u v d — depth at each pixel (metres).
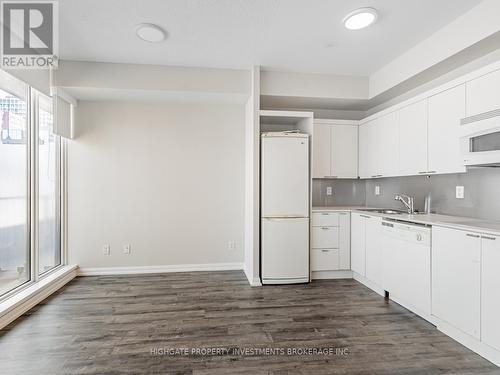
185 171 3.85
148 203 3.78
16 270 2.70
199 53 3.03
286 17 2.38
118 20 2.41
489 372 1.77
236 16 2.37
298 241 3.41
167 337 2.15
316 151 3.83
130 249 3.75
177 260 3.85
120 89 3.24
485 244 1.87
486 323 1.86
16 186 2.67
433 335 2.20
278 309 2.66
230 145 3.93
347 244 3.60
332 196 4.23
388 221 2.85
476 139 2.20
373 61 3.24
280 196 3.39
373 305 2.77
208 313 2.56
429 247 2.34
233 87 3.44
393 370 1.78
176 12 2.31
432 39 2.64
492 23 2.09
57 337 2.14
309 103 3.90
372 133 3.65
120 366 1.80
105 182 3.69
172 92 3.37
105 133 3.68
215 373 1.74
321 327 2.32
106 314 2.53
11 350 1.96
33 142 2.87
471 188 2.63
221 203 3.92
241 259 3.97
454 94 2.44
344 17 2.37
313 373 1.75
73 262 3.63
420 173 2.83
